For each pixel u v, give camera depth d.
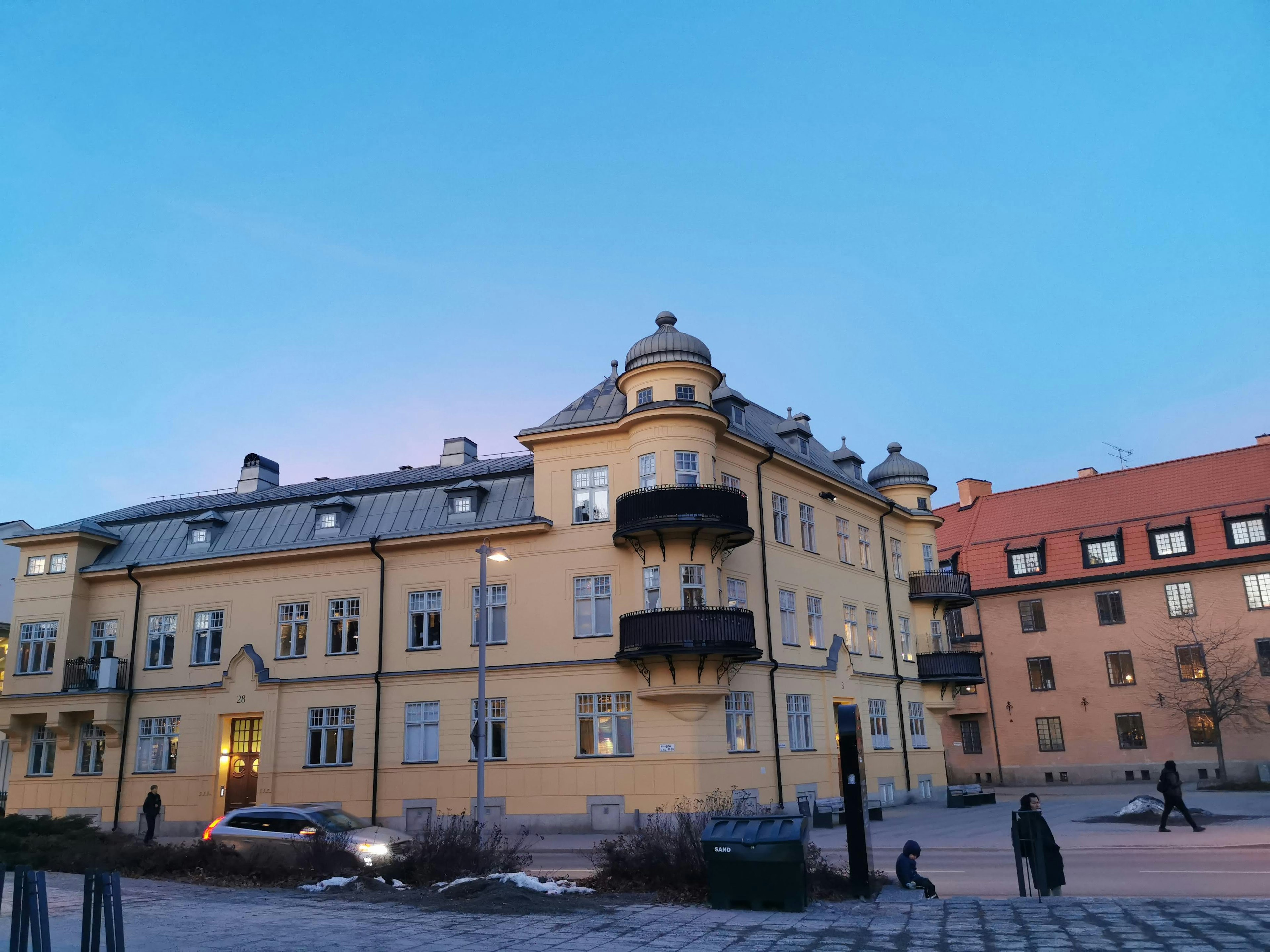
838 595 34.47
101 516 36.94
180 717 31.30
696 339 28.53
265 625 31.12
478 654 28.38
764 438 33.16
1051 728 47.59
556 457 28.91
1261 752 42.03
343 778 28.72
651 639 25.31
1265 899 11.62
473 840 15.79
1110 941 9.48
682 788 25.17
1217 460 47.91
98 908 8.30
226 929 11.05
